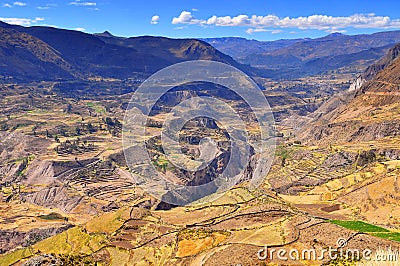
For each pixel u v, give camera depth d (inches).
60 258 3065.9
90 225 4539.9
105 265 3535.9
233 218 4133.9
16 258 4156.0
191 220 4333.2
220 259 2984.7
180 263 3250.5
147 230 4185.5
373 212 4877.0
